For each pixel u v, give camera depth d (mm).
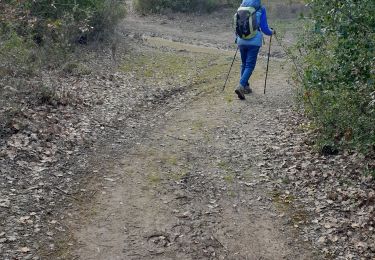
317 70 5723
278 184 6297
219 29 23891
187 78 12086
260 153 7227
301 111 8922
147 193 5891
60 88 9359
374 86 5266
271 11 24219
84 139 7172
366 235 5133
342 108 6719
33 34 11164
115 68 12438
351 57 4863
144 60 14180
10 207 5141
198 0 26516
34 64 9969
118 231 5074
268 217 5551
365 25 4625
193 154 7121
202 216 5488
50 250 4621
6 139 6555
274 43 20094
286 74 13062
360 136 6016
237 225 5363
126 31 21312
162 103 9617
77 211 5344
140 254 4738
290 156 7070
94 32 15125
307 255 4891
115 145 7203
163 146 7352
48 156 6430
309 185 6238
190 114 8984
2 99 7438
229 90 10938
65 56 11383
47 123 7375
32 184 5691
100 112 8461
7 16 9461
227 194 6012
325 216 5539
